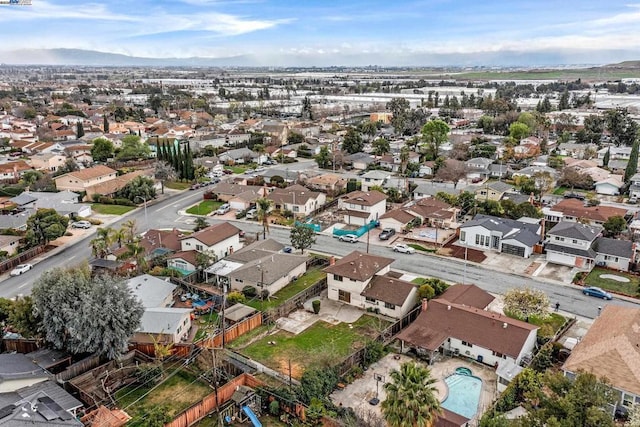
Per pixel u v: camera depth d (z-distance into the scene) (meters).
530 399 33.53
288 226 84.06
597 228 72.56
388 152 144.50
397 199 97.88
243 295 56.16
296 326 50.59
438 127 139.12
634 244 66.12
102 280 44.97
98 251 65.94
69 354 42.94
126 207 96.69
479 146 145.12
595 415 27.72
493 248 71.56
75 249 73.75
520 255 69.19
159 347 43.22
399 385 29.70
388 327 48.03
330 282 56.50
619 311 45.75
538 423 29.44
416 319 48.06
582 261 64.75
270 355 45.06
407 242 75.62
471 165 120.44
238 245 73.56
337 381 40.09
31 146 151.75
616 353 37.78
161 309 49.12
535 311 48.47
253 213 88.25
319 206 94.00
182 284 58.75
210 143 158.50
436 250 71.81
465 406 37.56
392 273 60.31
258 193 97.06
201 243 67.00
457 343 45.06
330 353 43.97
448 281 61.19
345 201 87.31
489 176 118.75
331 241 76.62
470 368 43.00
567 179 107.94
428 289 53.28
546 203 95.12
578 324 50.47
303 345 46.78
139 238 69.38
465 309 47.56
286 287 59.72
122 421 35.44
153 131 189.12
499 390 39.00
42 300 42.84
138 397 39.31
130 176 110.06
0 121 195.50
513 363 40.69
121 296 42.88
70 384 39.28
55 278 44.19
